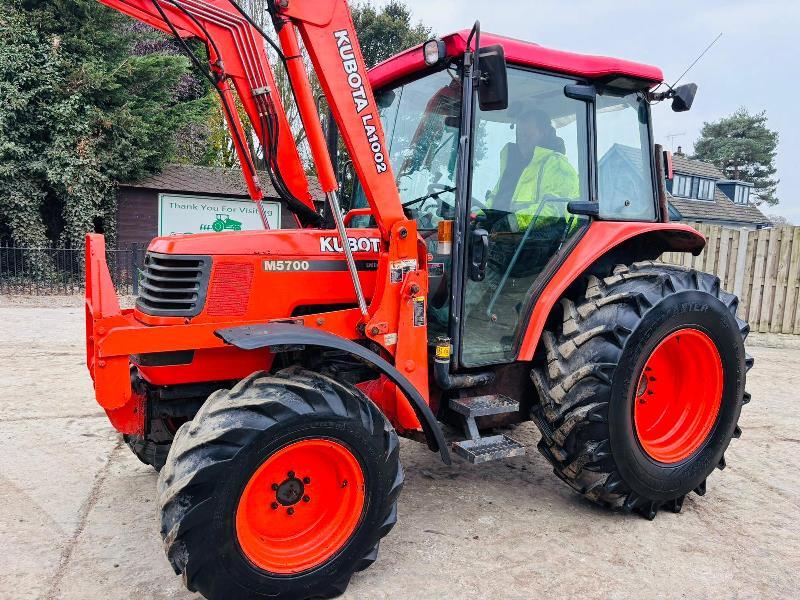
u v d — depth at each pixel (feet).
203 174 53.21
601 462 9.96
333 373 9.87
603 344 9.98
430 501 11.23
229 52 9.95
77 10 46.19
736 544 9.86
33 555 9.01
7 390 17.15
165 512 7.18
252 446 7.29
